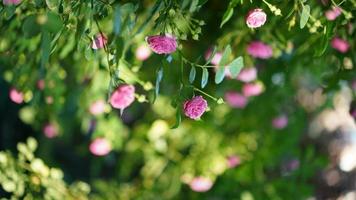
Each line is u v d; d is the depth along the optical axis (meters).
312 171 2.08
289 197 2.05
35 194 1.68
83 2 1.23
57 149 2.65
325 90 1.56
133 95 1.32
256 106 2.01
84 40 1.25
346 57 1.53
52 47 1.24
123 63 1.45
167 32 1.26
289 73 1.87
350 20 1.41
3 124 2.51
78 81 1.76
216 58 1.56
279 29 1.51
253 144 2.08
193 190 2.10
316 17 1.40
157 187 2.12
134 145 2.12
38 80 1.67
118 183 2.38
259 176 2.07
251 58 1.69
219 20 1.68
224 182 2.06
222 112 2.04
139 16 1.44
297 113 2.16
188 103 1.22
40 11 1.27
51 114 1.97
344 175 2.66
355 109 1.71
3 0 1.25
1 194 1.99
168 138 2.10
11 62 1.71
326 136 2.68
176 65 1.75
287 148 2.11
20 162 1.66
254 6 1.39
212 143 2.08
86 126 1.94
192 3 1.22
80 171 2.73
